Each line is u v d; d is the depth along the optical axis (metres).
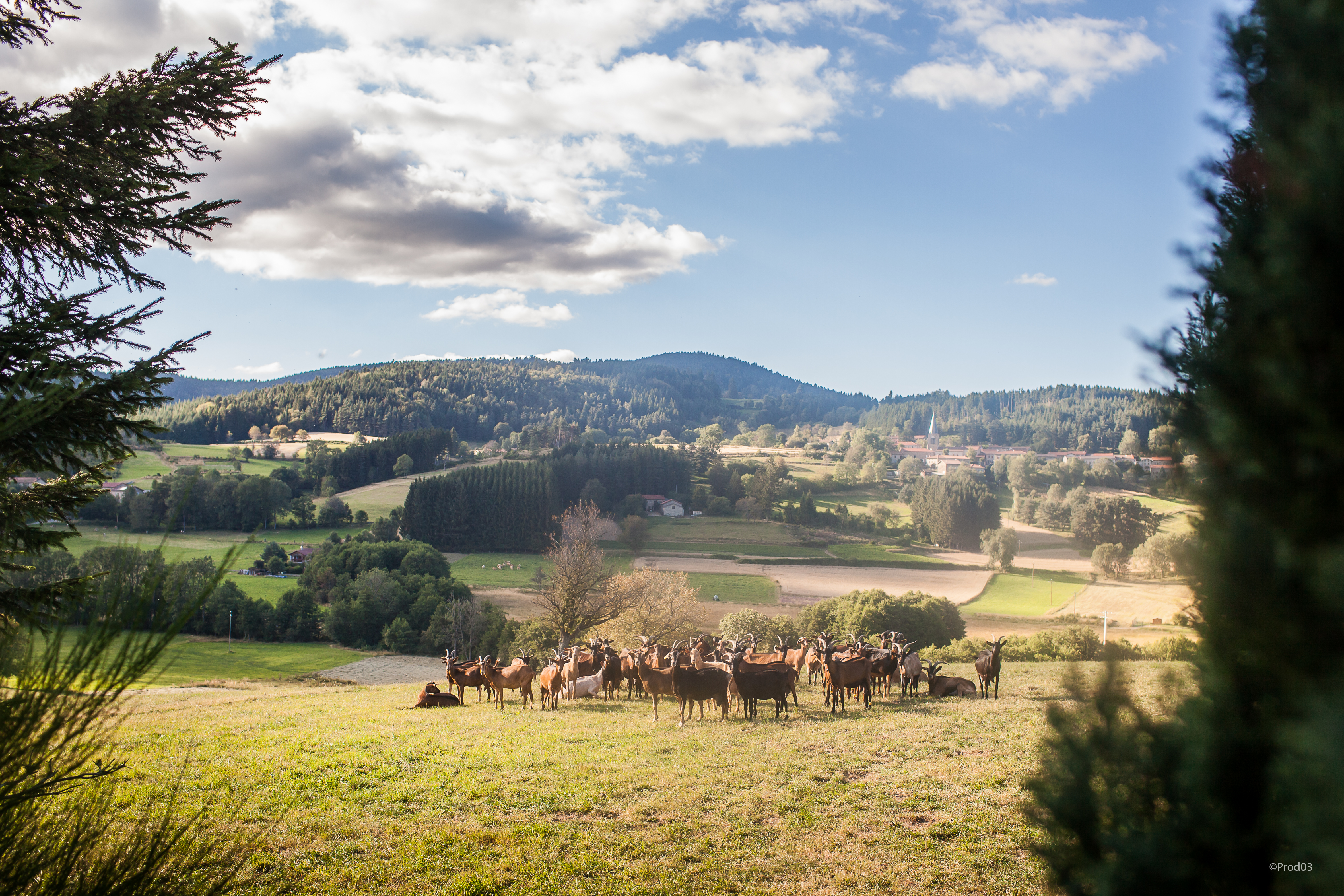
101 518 53.12
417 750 15.36
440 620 64.25
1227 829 2.21
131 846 3.38
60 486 5.88
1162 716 2.59
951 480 115.25
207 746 15.38
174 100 6.37
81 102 6.02
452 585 72.75
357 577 76.25
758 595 79.25
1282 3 2.05
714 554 99.69
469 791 12.45
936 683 21.31
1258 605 2.02
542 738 16.70
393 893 8.77
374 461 146.25
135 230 6.56
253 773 13.16
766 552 101.44
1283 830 1.84
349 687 33.06
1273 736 2.05
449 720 19.45
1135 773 2.56
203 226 6.82
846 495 148.50
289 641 67.19
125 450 6.13
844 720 17.88
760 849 10.01
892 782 12.47
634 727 18.11
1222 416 2.11
